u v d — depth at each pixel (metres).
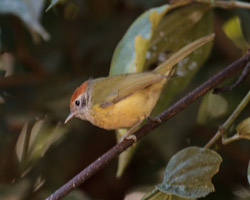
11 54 10.96
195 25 8.41
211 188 6.30
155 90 7.78
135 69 7.62
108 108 7.85
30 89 10.66
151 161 11.01
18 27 10.62
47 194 10.64
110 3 11.18
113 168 11.15
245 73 6.89
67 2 10.89
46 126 10.77
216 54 10.69
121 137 7.90
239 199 10.27
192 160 6.40
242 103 6.55
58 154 10.90
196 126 10.20
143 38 7.45
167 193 6.45
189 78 8.42
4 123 10.49
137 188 11.13
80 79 10.69
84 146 10.98
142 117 7.82
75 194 9.38
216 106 9.88
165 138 9.49
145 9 10.54
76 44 11.04
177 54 7.66
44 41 11.12
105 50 10.93
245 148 10.17
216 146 8.21
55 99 10.35
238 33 8.66
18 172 10.80
